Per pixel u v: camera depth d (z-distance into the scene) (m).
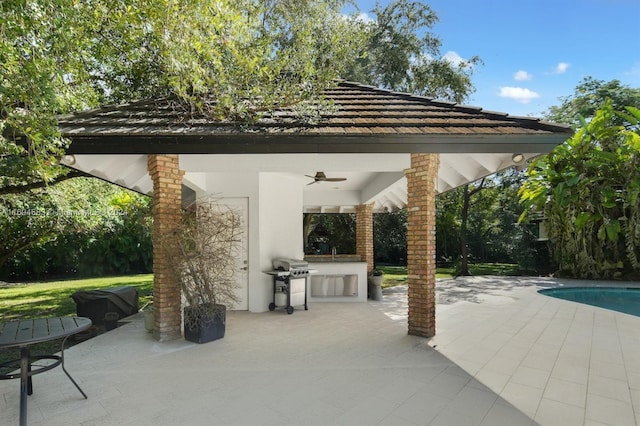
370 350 6.08
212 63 5.87
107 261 22.25
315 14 6.75
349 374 5.04
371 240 14.54
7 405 4.14
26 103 3.61
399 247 26.75
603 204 16.20
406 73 17.55
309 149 5.90
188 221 6.81
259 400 4.24
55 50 3.85
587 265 16.98
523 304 10.51
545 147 5.91
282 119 6.39
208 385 4.67
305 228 21.20
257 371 5.15
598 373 5.11
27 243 15.34
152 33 5.28
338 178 10.30
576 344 6.50
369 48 16.67
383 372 5.11
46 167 3.72
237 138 5.74
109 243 21.66
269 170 7.42
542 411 3.98
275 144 5.82
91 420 3.79
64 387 4.62
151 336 6.92
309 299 10.77
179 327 6.79
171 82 5.31
